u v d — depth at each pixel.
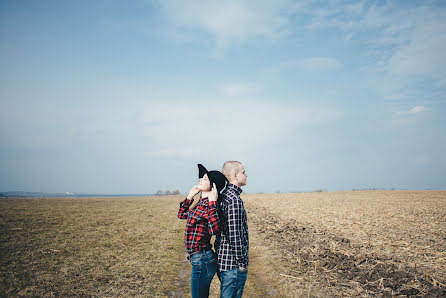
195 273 3.35
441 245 9.31
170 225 15.12
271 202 32.78
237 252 3.11
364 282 5.83
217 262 3.39
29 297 5.37
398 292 5.23
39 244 9.70
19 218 15.50
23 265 7.32
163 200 42.72
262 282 6.27
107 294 5.64
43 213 18.61
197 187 3.47
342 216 18.02
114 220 16.48
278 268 7.15
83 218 16.80
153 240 11.08
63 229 12.80
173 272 7.21
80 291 5.74
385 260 7.34
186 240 3.44
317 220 16.06
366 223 14.71
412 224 14.31
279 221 15.67
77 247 9.50
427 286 5.47
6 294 5.45
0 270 6.85
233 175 3.40
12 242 9.78
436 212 19.97
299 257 7.93
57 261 7.80
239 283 3.23
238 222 3.12
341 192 60.66
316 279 6.23
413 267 6.81
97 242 10.38
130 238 11.31
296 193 61.09
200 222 3.37
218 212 3.27
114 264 7.73
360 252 8.27
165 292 5.85
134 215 19.50
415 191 56.53
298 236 10.97
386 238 10.55
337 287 5.67
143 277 6.73
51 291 5.68
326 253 8.20
